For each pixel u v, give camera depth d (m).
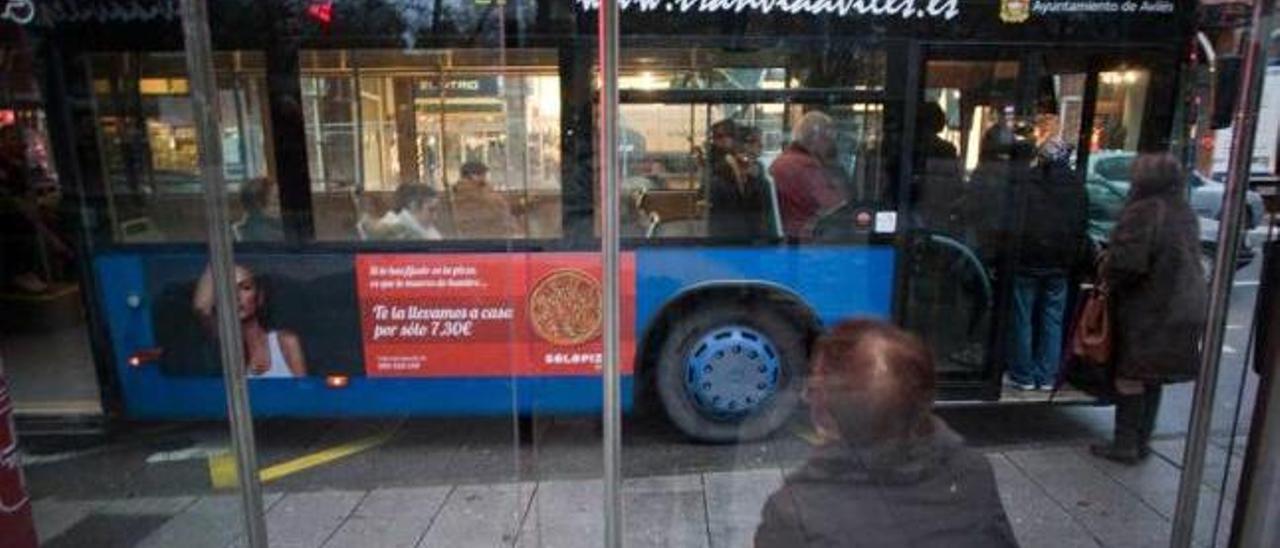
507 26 3.77
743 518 3.19
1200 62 3.56
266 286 3.91
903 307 4.08
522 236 3.91
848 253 4.05
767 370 3.98
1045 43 3.97
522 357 3.98
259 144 3.81
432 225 3.92
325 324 3.97
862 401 1.87
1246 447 1.97
